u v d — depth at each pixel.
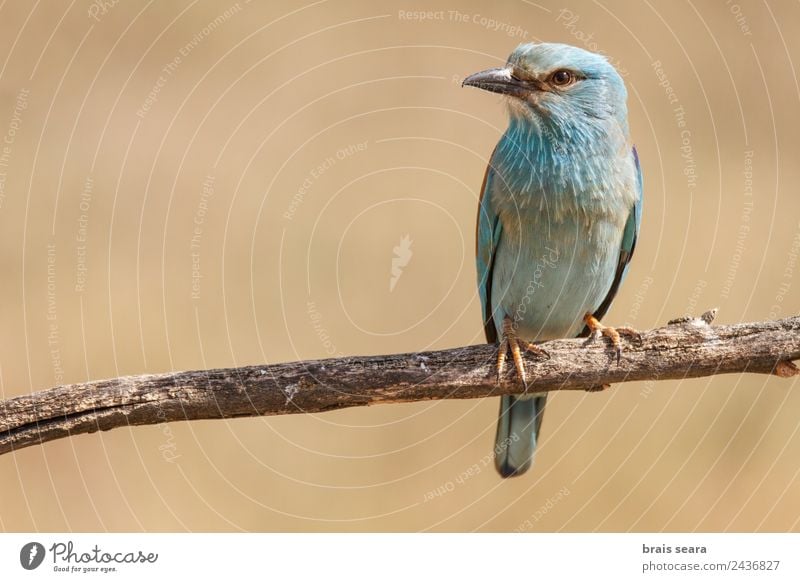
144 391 6.56
